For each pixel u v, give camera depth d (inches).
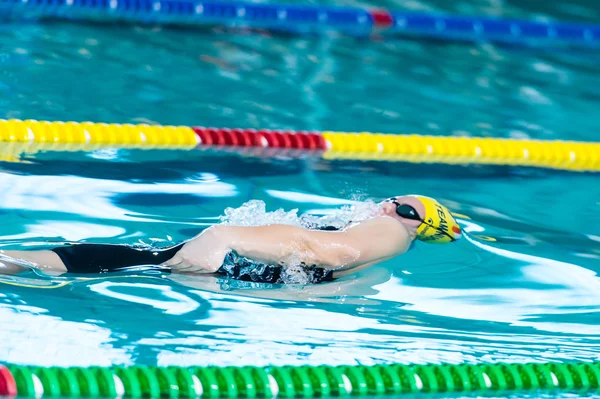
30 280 341.4
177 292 347.3
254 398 284.4
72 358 285.6
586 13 1054.4
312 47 818.2
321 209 449.7
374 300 363.3
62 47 709.3
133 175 478.0
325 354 310.0
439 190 511.2
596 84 796.0
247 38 820.6
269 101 647.1
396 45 858.1
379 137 590.6
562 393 308.0
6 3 805.9
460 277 393.7
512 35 946.1
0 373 270.4
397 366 307.4
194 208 436.5
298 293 362.0
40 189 439.2
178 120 579.5
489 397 302.7
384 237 382.9
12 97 573.9
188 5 869.8
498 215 478.6
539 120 676.7
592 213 494.9
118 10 842.2
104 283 348.2
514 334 343.9
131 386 276.2
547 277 401.1
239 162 522.6
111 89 623.8
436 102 694.5
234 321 328.2
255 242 364.2
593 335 348.8
